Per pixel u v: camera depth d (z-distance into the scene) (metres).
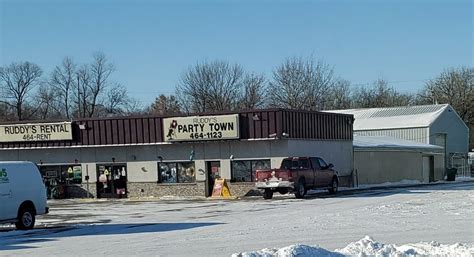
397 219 18.88
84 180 38.53
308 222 18.73
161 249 13.99
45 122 38.91
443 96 89.69
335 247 13.54
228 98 73.06
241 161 34.72
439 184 45.84
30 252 14.42
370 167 44.06
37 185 21.25
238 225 18.70
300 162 31.30
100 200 36.88
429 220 18.34
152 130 36.47
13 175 20.33
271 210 24.12
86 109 81.75
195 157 35.78
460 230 15.80
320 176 32.59
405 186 41.97
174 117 35.56
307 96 72.75
